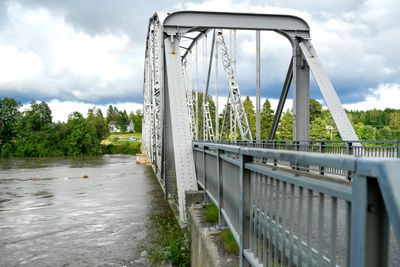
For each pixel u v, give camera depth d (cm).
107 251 1223
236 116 2366
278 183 275
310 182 214
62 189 2748
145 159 5575
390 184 132
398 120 5747
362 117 6812
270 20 1518
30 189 2773
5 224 1641
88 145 9119
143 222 1593
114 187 2803
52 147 9088
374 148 1154
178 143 1074
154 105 2420
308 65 1490
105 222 1636
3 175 3919
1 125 9250
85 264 1110
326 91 1373
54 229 1539
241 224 378
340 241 479
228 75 2448
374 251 149
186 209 834
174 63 1305
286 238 273
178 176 1011
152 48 2711
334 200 189
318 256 206
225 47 2520
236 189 445
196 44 3300
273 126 1728
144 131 6181
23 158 8069
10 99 9556
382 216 149
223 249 479
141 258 1125
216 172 645
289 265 254
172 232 1067
